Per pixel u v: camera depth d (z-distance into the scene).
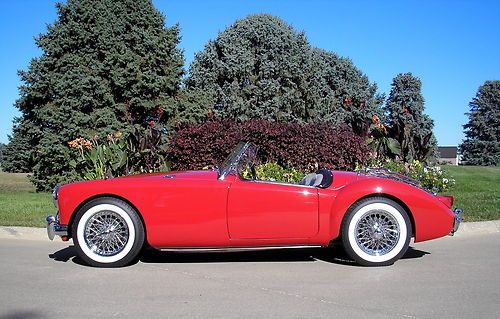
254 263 5.94
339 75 33.31
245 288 4.87
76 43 20.72
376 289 4.81
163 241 5.65
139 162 12.44
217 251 6.02
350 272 5.47
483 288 4.84
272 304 4.36
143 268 5.72
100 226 5.71
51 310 4.23
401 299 4.49
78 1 20.78
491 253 6.44
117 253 5.68
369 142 12.60
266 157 11.27
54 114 19.33
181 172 6.27
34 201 12.01
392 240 5.70
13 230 7.87
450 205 5.95
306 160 11.00
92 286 4.97
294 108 28.84
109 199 5.65
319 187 5.73
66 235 5.75
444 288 4.84
